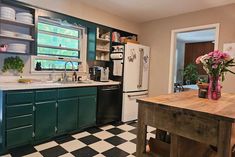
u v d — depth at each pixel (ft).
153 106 4.90
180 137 4.58
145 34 14.65
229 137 3.67
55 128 8.75
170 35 13.08
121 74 12.34
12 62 8.76
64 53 11.47
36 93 7.99
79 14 10.99
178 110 4.39
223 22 10.61
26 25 9.01
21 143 7.59
